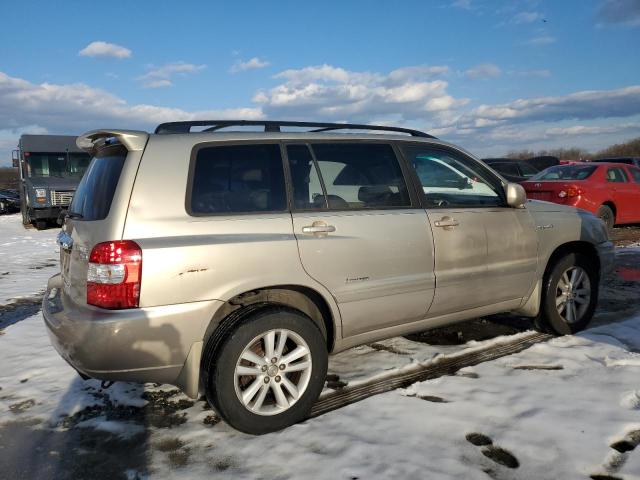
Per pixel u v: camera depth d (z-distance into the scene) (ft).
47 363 14.19
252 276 10.00
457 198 13.43
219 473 8.86
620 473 8.44
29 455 9.70
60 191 56.75
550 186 33.60
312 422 10.39
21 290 24.26
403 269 11.91
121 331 8.99
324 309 11.23
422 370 12.87
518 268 14.01
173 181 9.92
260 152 10.98
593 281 15.69
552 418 10.13
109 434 10.36
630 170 35.83
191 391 9.77
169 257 9.32
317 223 10.89
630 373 12.14
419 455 9.08
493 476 8.48
